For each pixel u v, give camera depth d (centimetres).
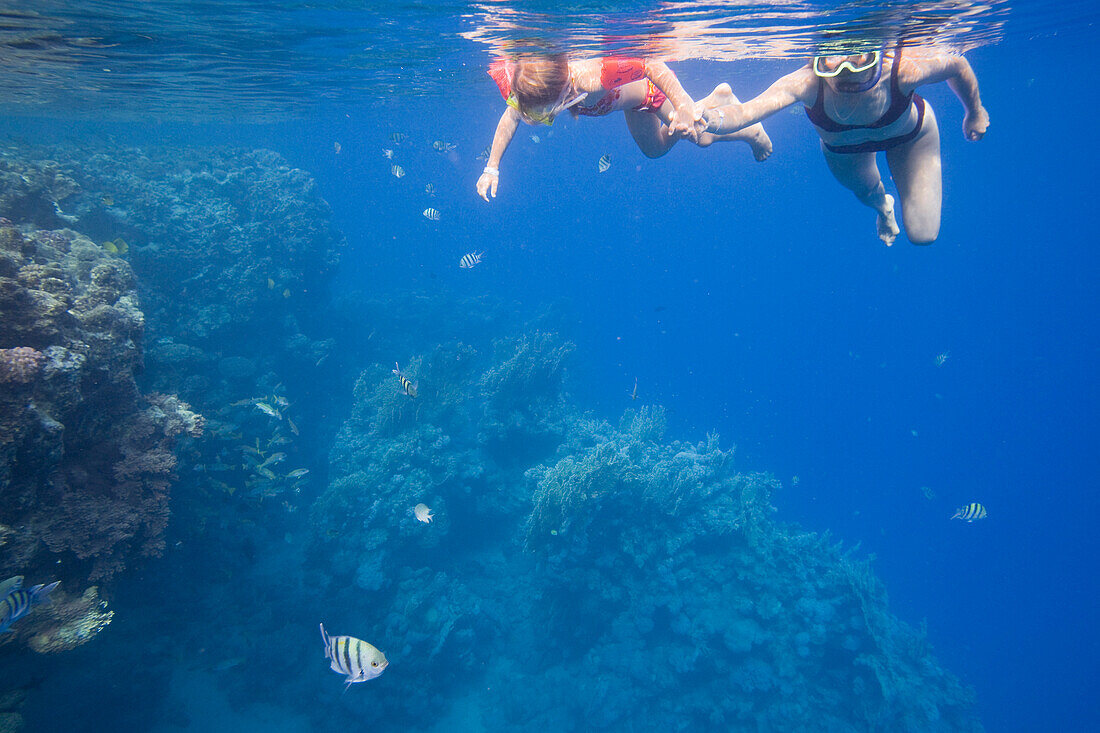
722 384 4678
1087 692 2689
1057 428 4881
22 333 611
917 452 4431
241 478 1472
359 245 6450
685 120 285
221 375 1623
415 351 2719
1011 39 1582
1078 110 6844
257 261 1795
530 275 6481
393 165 1608
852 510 3634
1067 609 3192
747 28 734
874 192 391
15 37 927
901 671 1505
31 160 1546
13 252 725
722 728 1277
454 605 1398
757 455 3806
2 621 456
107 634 1208
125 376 766
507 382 1719
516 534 1605
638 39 786
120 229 1509
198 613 1362
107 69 1296
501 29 788
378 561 1381
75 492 658
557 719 1305
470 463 1634
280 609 1369
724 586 1420
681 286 7238
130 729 1132
